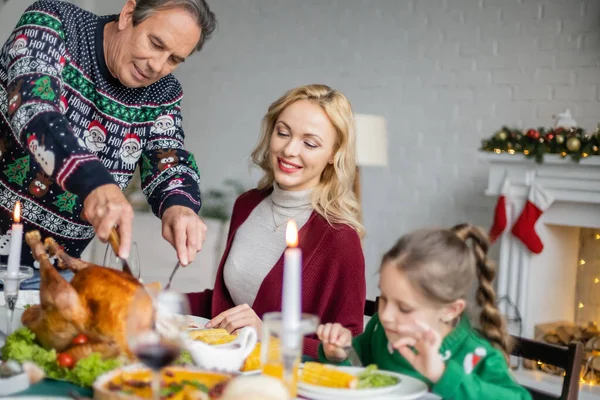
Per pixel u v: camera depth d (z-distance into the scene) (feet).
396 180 15.20
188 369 3.89
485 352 4.53
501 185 12.55
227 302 6.63
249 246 6.49
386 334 4.69
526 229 12.14
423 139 14.87
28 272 4.85
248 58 17.35
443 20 14.60
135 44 5.72
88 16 5.97
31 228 6.12
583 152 11.47
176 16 5.62
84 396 3.76
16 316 5.36
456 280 4.46
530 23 13.56
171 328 3.26
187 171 6.36
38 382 3.92
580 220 11.98
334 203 6.32
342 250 6.05
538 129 12.27
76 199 6.10
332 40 16.12
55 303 4.00
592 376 11.89
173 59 5.90
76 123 6.04
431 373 4.13
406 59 15.10
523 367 12.35
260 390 3.21
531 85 13.57
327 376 4.16
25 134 5.08
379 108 15.46
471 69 14.26
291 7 16.67
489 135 14.07
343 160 6.32
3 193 6.03
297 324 3.43
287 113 6.25
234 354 4.23
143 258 16.85
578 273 13.01
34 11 5.73
